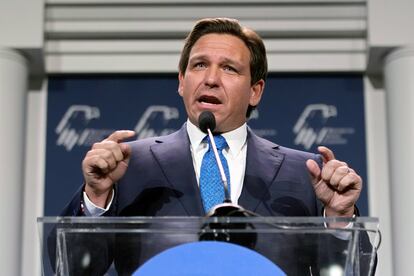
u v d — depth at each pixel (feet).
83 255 5.10
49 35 14.64
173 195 6.50
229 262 4.82
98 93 14.30
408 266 13.34
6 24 14.17
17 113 13.89
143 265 4.82
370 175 13.93
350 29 14.61
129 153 5.95
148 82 14.39
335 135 14.08
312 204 6.67
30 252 13.76
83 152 13.97
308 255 5.10
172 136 7.11
